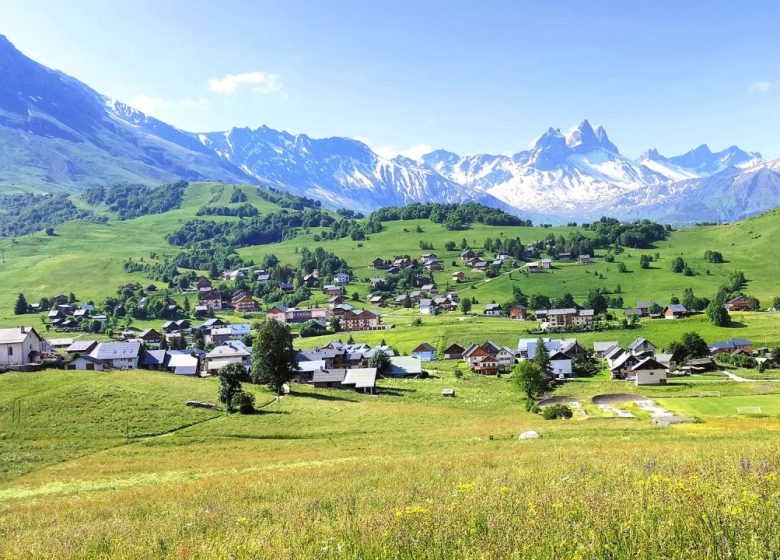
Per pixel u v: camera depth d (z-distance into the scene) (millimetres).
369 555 12023
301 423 80500
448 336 194000
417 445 59688
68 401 82438
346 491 25266
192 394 92188
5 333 116750
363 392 120375
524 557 10750
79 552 16562
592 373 148750
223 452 63000
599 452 34781
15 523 29219
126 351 138125
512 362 162500
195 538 16844
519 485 20031
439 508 15203
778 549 9867
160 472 52000
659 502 13336
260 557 12875
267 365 106750
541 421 81000
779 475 16016
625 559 10297
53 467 58531
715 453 25531
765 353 144750
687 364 140000
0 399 82688
